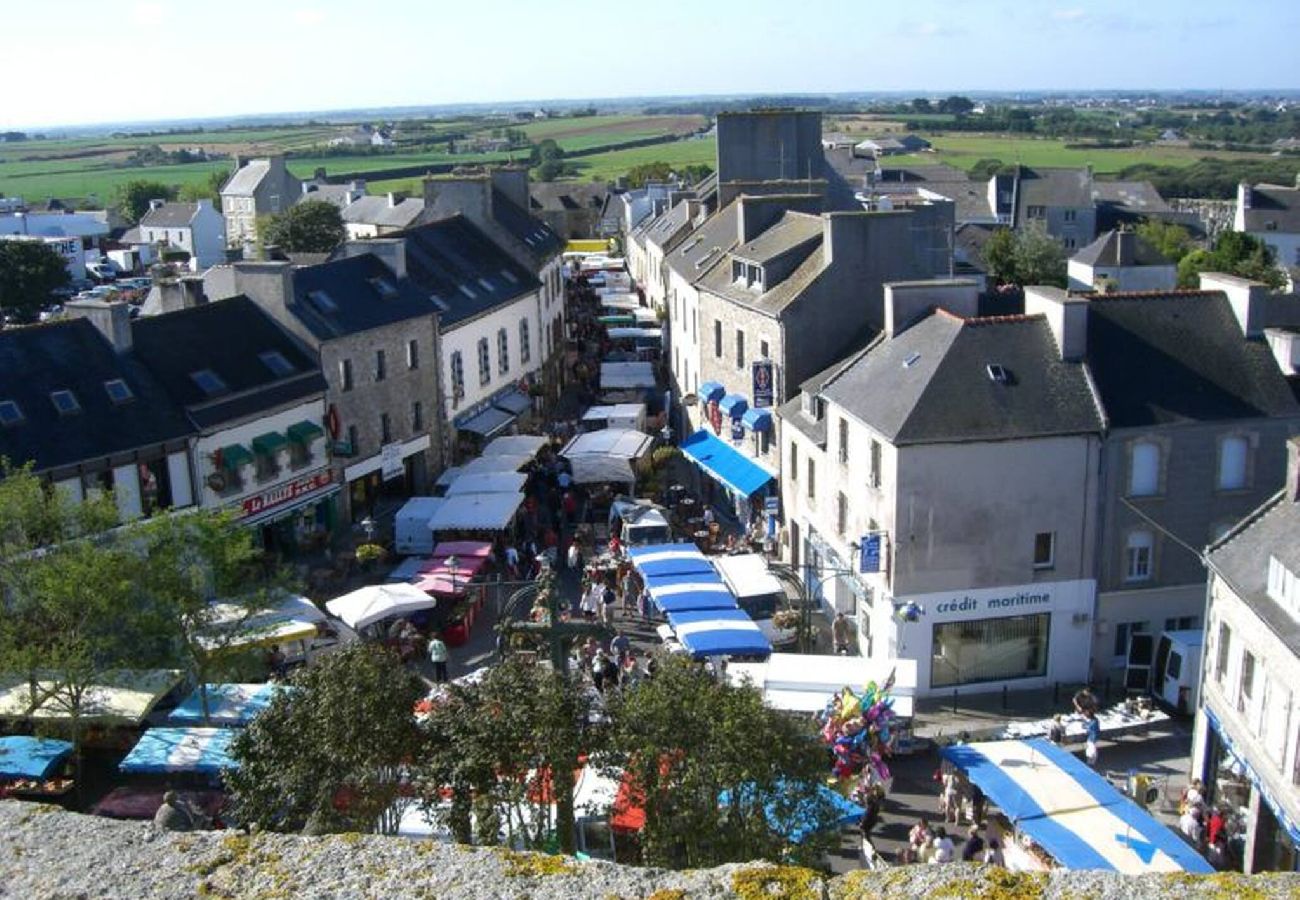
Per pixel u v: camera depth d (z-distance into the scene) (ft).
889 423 100.17
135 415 118.52
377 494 152.97
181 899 19.61
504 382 189.26
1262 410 102.53
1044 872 20.13
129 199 528.63
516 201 242.99
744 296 144.77
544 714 49.47
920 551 100.27
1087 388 101.96
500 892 19.76
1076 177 387.34
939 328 108.06
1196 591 104.53
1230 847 75.72
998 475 99.91
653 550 116.26
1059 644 104.17
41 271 298.76
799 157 209.15
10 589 82.28
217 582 89.20
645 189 378.53
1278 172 589.32
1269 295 117.39
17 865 20.42
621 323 237.04
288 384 134.92
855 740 81.71
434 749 51.70
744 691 53.11
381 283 157.07
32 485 85.35
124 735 87.45
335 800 51.08
